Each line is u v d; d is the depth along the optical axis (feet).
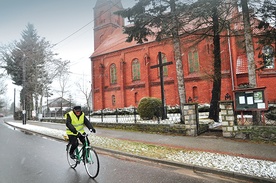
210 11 30.78
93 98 111.96
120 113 81.46
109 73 106.52
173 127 33.81
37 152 26.04
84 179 16.07
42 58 88.12
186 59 82.74
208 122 34.55
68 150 20.12
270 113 32.65
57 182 15.53
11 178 16.49
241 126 27.14
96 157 16.26
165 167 18.85
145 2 34.24
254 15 30.58
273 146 23.11
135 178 16.02
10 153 25.81
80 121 18.31
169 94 85.05
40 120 82.89
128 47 98.48
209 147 24.06
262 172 15.28
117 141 30.60
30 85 92.53
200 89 77.51
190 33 36.73
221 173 16.19
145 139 31.19
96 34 129.90
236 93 28.50
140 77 95.40
